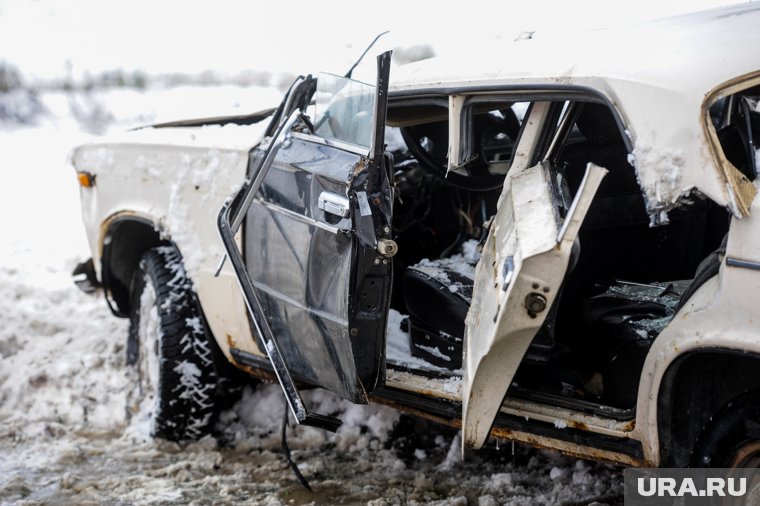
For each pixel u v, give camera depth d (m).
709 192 2.42
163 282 4.22
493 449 3.79
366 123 3.18
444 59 3.40
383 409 4.12
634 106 2.62
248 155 3.77
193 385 4.15
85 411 4.73
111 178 4.59
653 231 3.56
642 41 2.86
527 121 3.02
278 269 3.42
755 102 2.73
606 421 2.77
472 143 3.21
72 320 5.49
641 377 2.62
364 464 3.86
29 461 4.14
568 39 3.10
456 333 3.34
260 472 3.86
